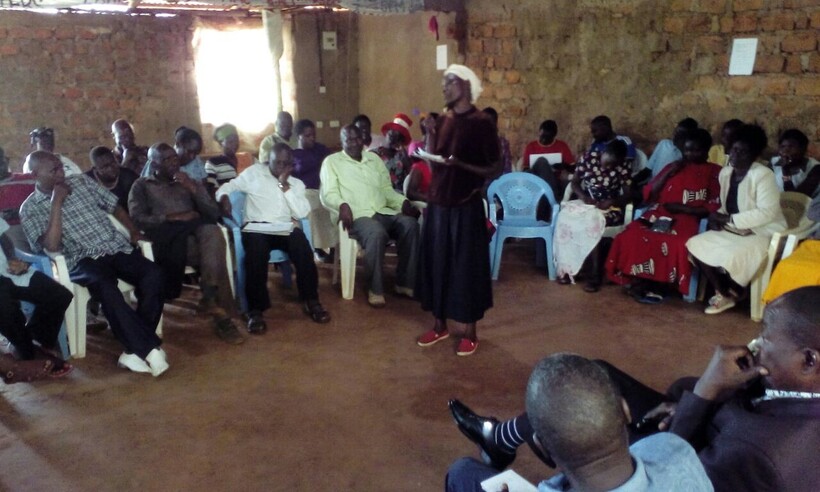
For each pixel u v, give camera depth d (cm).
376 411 309
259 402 318
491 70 671
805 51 468
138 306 361
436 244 355
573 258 477
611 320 419
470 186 343
